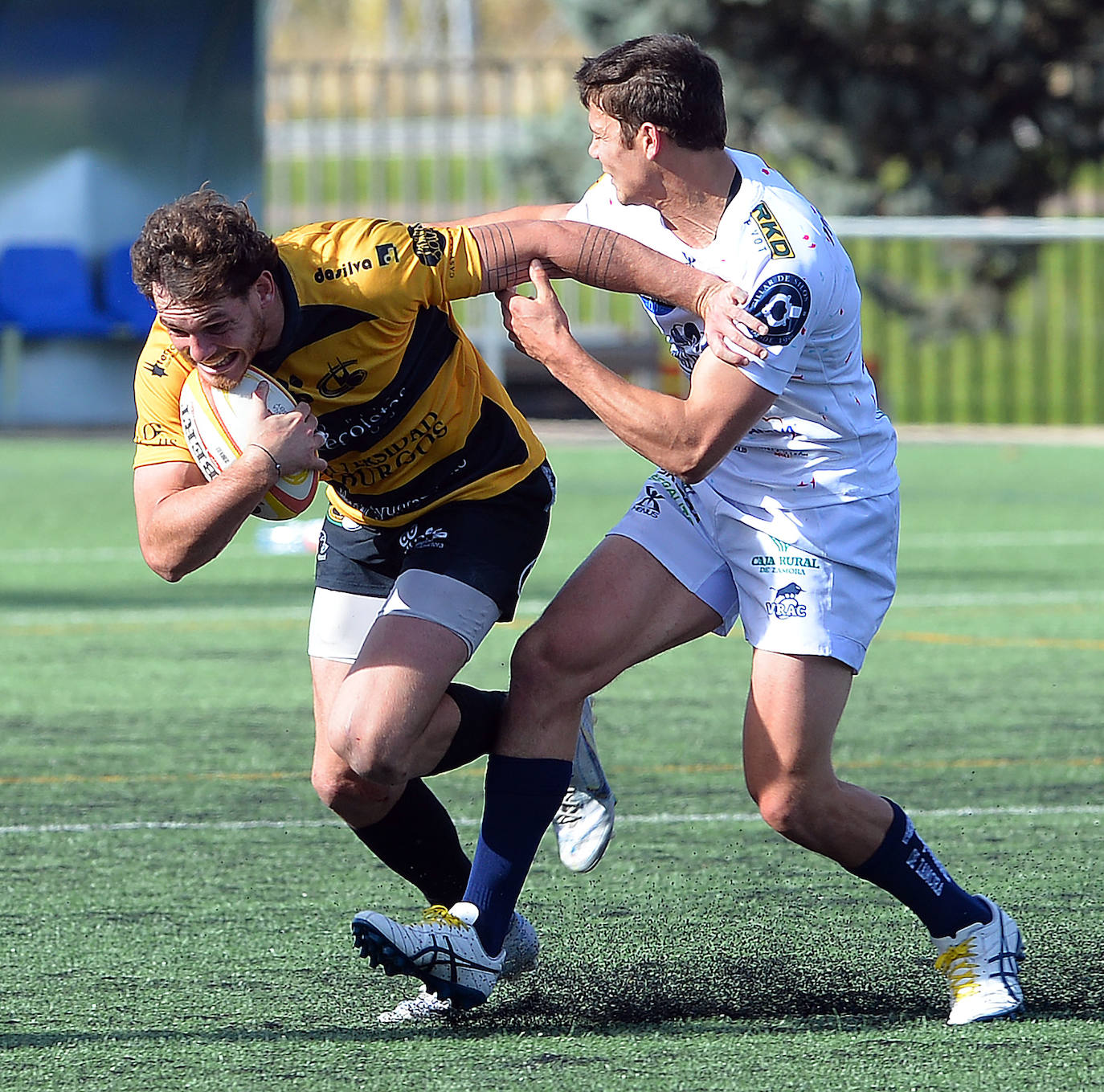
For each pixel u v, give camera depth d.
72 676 26.83
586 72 13.36
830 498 13.26
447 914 12.91
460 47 124.94
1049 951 14.40
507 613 13.84
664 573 13.76
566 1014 13.03
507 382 68.44
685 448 12.91
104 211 66.94
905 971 14.05
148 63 66.19
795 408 13.20
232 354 12.56
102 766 21.22
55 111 66.06
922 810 19.22
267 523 46.06
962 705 24.88
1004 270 78.06
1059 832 18.30
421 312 13.50
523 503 14.08
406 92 81.69
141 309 66.69
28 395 67.81
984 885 16.36
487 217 14.66
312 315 12.73
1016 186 79.50
